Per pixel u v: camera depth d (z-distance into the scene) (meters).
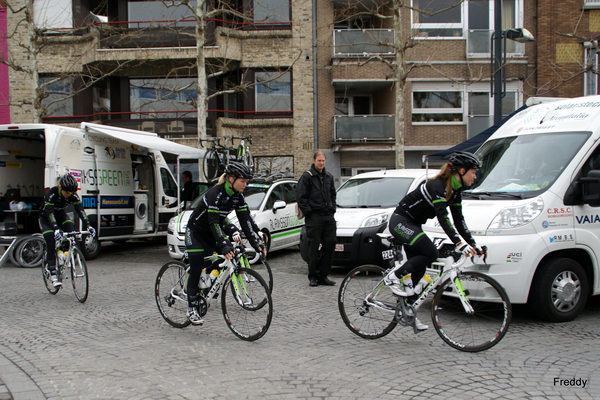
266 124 19.81
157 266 10.18
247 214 5.15
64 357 4.44
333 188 7.79
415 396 3.51
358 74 19.39
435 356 4.39
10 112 19.72
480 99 19.55
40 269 9.90
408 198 4.63
